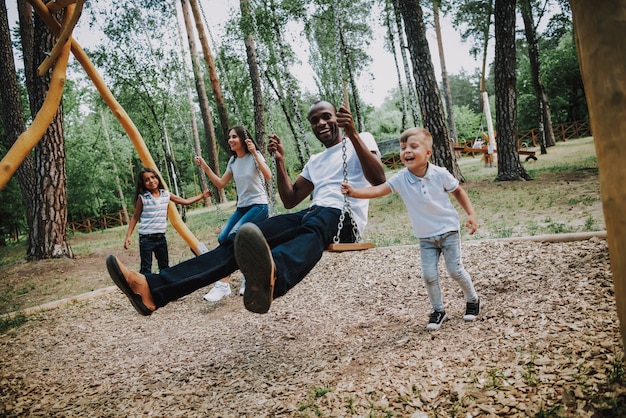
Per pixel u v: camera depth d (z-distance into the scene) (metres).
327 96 20.12
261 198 5.11
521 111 36.56
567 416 2.08
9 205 21.53
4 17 11.46
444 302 4.14
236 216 5.17
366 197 3.02
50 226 10.10
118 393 3.39
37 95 9.70
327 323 4.21
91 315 5.74
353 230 3.07
